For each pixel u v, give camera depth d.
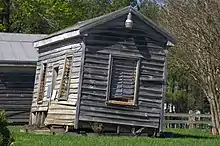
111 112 23.92
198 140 22.42
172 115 40.06
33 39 38.06
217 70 32.56
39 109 27.16
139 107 24.41
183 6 31.97
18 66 33.88
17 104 33.78
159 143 19.88
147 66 24.75
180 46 32.62
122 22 24.47
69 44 25.00
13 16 48.75
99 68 23.92
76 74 23.91
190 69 33.66
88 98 23.64
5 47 35.75
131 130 24.28
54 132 23.84
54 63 26.41
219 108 33.34
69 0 51.50
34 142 18.61
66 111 24.09
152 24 24.77
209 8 30.70
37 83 28.45
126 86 24.34
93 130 23.55
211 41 31.16
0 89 33.50
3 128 13.52
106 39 24.14
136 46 24.64
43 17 48.66
